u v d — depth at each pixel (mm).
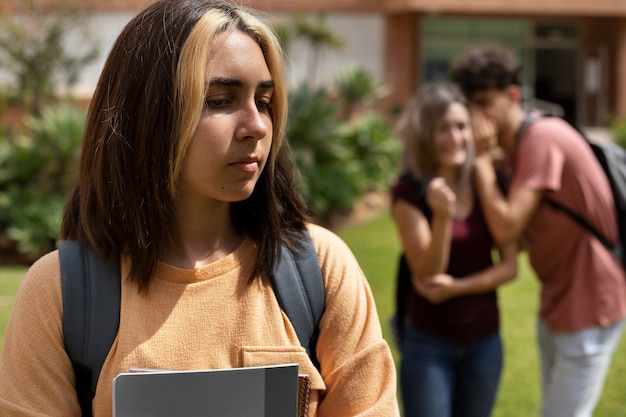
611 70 22375
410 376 3189
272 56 1484
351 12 20750
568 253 3312
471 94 3381
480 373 3180
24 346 1440
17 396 1424
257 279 1499
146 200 1446
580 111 22828
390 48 20953
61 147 10336
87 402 1461
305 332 1510
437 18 21969
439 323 3152
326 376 1527
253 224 1540
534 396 5211
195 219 1510
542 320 3465
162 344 1436
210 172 1424
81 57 15172
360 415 1468
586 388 3322
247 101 1437
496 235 3252
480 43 22516
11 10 14289
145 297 1462
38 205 9992
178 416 1345
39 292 1462
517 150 3387
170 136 1413
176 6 1446
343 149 12469
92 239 1472
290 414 1384
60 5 13688
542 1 20734
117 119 1452
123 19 18391
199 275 1477
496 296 3287
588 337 3283
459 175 3287
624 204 3348
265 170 1541
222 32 1426
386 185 13500
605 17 22375
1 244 10008
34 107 13734
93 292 1453
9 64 13531
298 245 1548
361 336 1533
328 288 1544
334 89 15453
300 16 18797
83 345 1438
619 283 3322
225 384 1361
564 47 22969
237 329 1470
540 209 3340
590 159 3312
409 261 3229
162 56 1415
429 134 3264
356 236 11195
